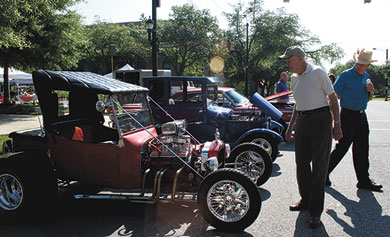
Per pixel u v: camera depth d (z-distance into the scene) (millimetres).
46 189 3893
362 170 4922
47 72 4125
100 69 42250
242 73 39031
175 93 6324
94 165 4062
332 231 3598
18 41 9141
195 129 6352
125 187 4066
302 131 3904
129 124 4215
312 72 3707
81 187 4785
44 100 4133
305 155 4031
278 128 7215
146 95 4887
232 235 3521
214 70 36969
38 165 3891
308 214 4078
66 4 16938
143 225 3809
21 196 3838
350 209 4191
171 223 3855
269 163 5004
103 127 4723
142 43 37625
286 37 36188
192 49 33812
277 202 4500
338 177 5570
